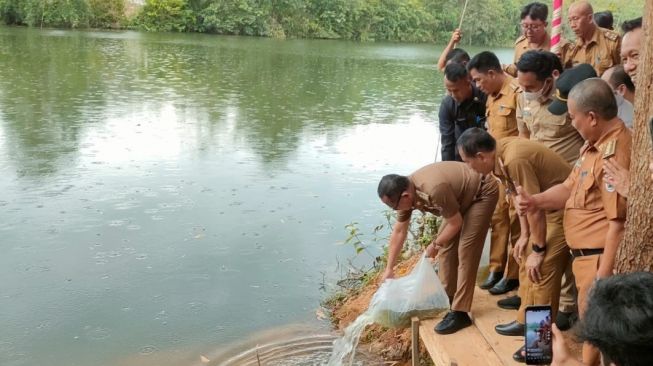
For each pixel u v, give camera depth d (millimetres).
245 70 21484
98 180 9109
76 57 22031
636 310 1789
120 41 28391
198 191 8852
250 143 11539
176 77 18984
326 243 7395
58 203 8195
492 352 3938
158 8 35219
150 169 9727
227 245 7223
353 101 16516
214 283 6414
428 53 31750
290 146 11453
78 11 33469
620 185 3064
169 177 9391
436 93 18453
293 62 24719
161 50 25875
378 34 39406
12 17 32750
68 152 10406
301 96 16938
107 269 6570
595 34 5754
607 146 3197
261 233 7574
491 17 34469
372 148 11547
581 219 3408
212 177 9484
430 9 40812
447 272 4445
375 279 6254
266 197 8734
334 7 38688
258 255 7035
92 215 7863
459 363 3861
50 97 14867
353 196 8883
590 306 1911
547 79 4246
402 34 39500
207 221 7844
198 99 15656
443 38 40094
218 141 11594
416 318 4355
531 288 3855
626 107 4000
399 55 29969
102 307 5906
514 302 4379
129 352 5277
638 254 2859
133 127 12320
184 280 6434
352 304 5926
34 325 5586
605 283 1911
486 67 4848
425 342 4266
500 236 4625
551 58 4266
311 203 8570
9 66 19062
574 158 4254
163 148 10914
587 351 3178
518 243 3990
